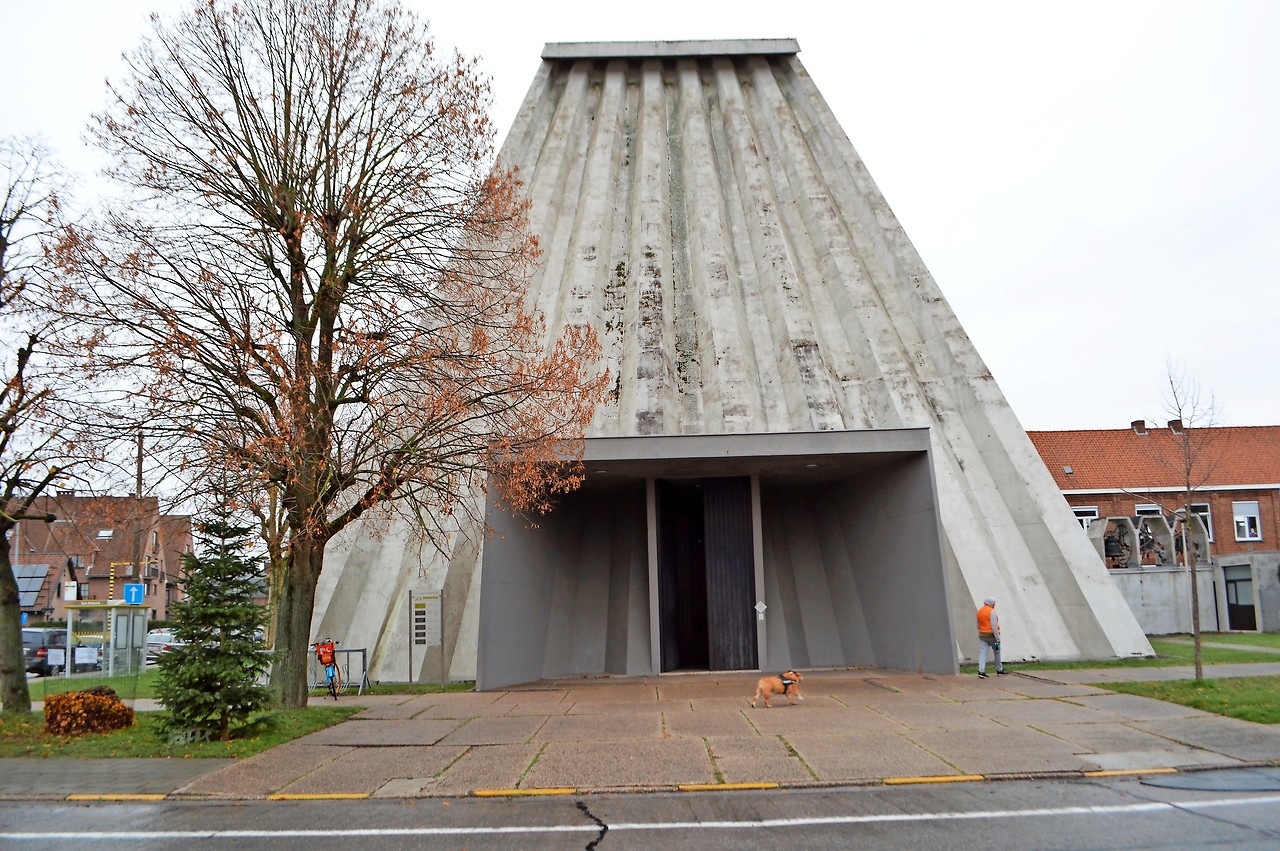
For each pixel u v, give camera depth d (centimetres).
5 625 1426
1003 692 1488
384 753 1100
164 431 1326
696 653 2250
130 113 1437
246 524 1343
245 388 1392
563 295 2762
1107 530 3253
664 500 2141
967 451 2409
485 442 1534
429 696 1672
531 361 1662
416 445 1434
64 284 1330
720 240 2933
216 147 1461
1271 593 2988
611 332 2683
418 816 820
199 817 830
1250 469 4059
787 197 3203
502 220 1636
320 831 772
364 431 1451
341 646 2006
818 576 2273
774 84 3622
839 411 2438
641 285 2752
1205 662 1897
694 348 2678
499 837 743
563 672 2102
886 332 2673
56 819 830
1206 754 991
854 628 2147
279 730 1247
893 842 701
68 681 2048
